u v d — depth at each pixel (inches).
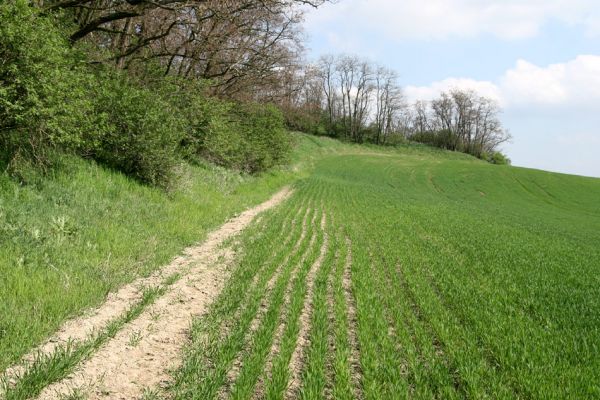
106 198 385.7
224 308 228.4
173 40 766.5
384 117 3991.1
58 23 415.8
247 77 932.6
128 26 625.3
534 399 156.0
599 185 2288.4
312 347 189.0
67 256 257.9
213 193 624.4
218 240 403.9
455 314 248.2
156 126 477.7
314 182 1412.4
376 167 2618.1
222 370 161.0
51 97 300.5
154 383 155.6
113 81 467.5
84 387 148.0
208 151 820.6
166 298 240.2
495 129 4190.5
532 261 429.7
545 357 188.7
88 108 351.6
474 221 784.9
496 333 215.6
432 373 170.4
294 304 235.6
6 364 152.1
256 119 1130.7
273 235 441.4
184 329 203.8
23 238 255.1
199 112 673.0
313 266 346.6
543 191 2130.9
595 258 500.4
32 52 288.0
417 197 1397.6
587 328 235.5
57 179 360.8
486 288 304.8
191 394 146.9
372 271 343.3
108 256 273.0
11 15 279.0
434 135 4234.7
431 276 333.7
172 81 634.8
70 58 363.6
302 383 161.9
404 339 202.2
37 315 188.5
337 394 151.5
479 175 2453.2
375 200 1004.6
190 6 501.7
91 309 211.6
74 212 323.9
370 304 248.2
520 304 275.3
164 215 422.3
